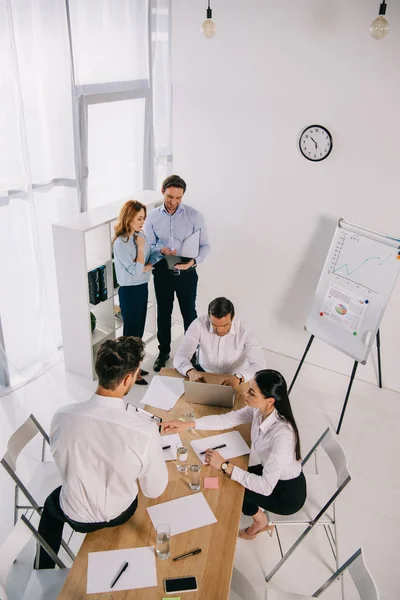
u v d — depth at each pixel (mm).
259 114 3988
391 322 3996
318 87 3670
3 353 3938
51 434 1922
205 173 4434
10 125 3488
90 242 4074
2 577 1872
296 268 4312
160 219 4035
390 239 3441
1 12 3211
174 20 4082
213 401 2762
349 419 3885
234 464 2408
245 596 2209
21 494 3066
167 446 2475
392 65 3354
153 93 5043
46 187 3971
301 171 3977
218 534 2037
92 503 1930
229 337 3100
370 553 2832
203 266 4801
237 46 3877
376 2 3254
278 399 2355
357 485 3289
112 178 4719
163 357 4375
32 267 4012
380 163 3635
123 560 1914
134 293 3902
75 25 3852
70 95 3898
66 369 4312
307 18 3533
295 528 2973
